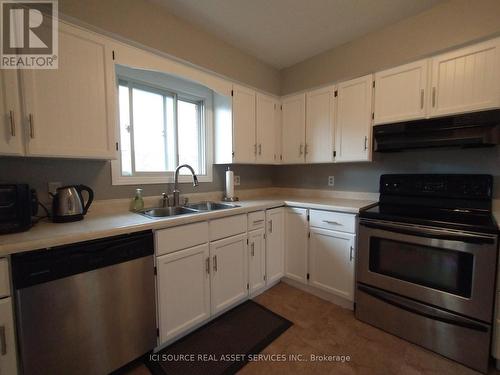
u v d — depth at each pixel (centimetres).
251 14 191
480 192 169
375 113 203
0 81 112
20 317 99
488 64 152
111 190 180
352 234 189
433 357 146
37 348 104
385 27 208
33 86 121
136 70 193
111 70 150
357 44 226
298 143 263
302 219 224
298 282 234
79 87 136
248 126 245
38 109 123
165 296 146
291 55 259
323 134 241
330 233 203
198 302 165
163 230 144
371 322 178
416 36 192
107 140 149
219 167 258
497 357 131
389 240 168
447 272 145
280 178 314
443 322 145
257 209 208
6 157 136
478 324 135
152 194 206
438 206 185
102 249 120
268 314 191
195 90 233
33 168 146
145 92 207
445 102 169
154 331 142
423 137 176
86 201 166
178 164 229
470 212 169
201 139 246
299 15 193
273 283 238
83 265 114
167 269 147
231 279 189
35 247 101
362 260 180
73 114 135
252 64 259
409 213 170
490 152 173
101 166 174
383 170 228
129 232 129
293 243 232
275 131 274
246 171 285
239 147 237
